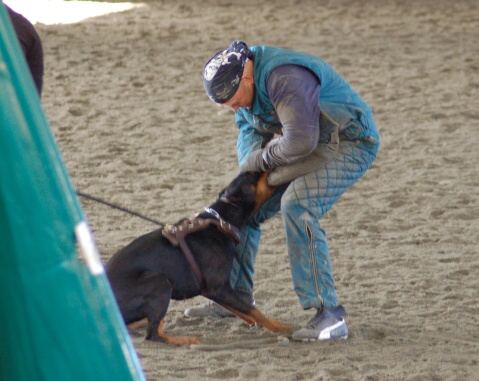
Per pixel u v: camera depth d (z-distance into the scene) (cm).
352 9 3011
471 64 2205
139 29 2616
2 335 409
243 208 795
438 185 1366
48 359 405
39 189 394
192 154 1530
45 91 1912
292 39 2506
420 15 2898
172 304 916
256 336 814
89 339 407
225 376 688
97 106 1811
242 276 845
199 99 1886
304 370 702
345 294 938
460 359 739
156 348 758
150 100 1867
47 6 2967
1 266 399
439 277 998
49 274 398
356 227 1187
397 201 1292
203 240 784
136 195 1309
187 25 2702
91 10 2925
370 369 707
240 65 732
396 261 1054
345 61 2233
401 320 864
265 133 833
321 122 754
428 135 1644
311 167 768
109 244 1097
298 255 782
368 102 1866
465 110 1812
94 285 410
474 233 1162
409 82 2030
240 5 3081
